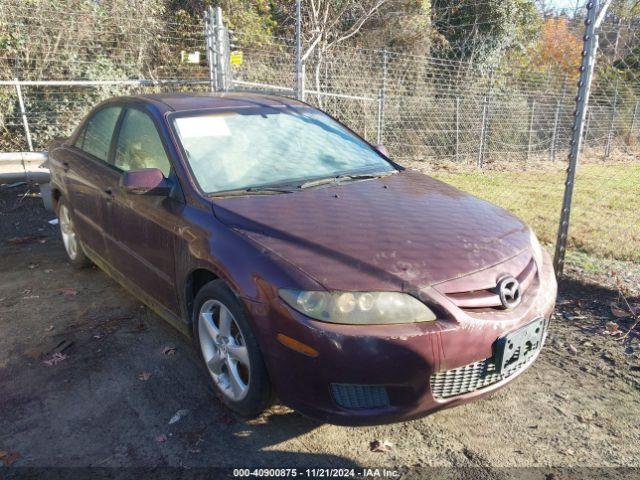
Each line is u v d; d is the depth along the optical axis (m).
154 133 3.61
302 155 3.72
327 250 2.58
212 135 3.57
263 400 2.70
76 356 3.57
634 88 13.56
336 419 2.44
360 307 2.36
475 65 14.87
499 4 15.01
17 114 8.62
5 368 3.45
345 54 13.56
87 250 4.61
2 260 5.46
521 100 14.41
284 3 14.72
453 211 3.14
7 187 7.85
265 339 2.52
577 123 4.42
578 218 7.30
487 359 2.55
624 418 2.98
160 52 10.24
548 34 14.72
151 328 3.96
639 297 4.41
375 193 3.30
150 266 3.50
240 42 12.16
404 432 2.85
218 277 2.88
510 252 2.83
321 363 2.36
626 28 5.64
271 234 2.73
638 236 6.28
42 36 8.63
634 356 3.61
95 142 4.45
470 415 3.00
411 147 13.33
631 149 14.60
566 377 3.38
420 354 2.36
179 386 3.23
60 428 2.87
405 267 2.51
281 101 4.29
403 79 13.76
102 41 9.48
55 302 4.41
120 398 3.12
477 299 2.52
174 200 3.26
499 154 14.06
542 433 2.85
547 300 2.83
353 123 12.74
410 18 15.73
